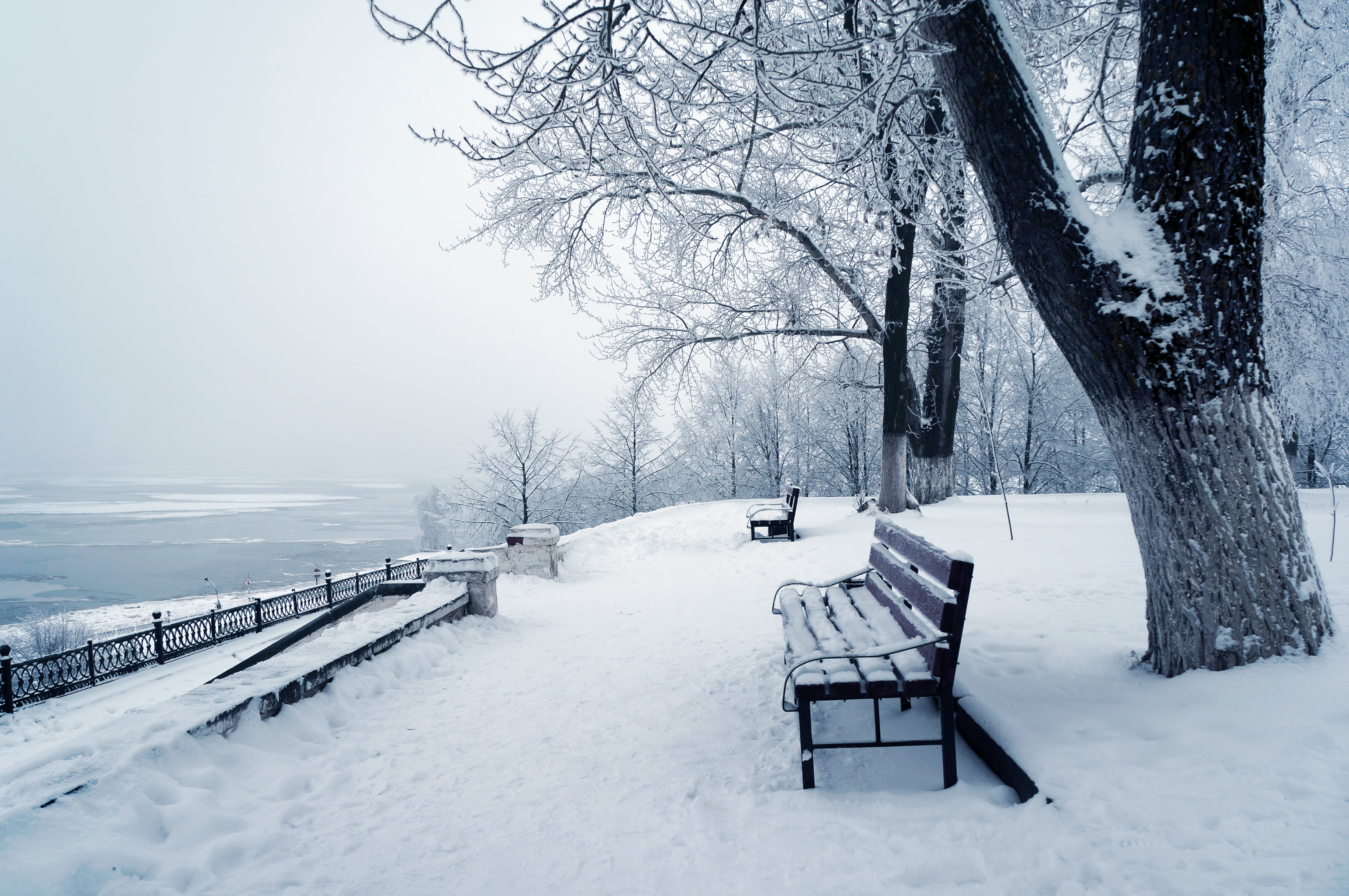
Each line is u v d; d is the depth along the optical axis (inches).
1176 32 120.7
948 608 108.8
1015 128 126.3
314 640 201.5
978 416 1027.3
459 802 115.8
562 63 150.2
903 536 154.6
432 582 269.4
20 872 80.1
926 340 605.0
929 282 553.3
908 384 628.4
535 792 118.8
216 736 123.7
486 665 213.2
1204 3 117.8
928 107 242.4
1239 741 99.0
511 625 276.7
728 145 257.9
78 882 82.7
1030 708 122.6
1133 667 136.1
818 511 617.0
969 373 986.7
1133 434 127.0
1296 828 78.9
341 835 104.3
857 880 82.8
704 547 489.7
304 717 146.3
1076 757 101.8
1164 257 121.0
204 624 592.4
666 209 355.9
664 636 244.4
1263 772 90.9
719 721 149.7
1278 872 71.8
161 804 103.0
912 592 134.3
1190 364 119.7
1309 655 116.6
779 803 105.8
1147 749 101.3
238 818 103.9
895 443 518.3
